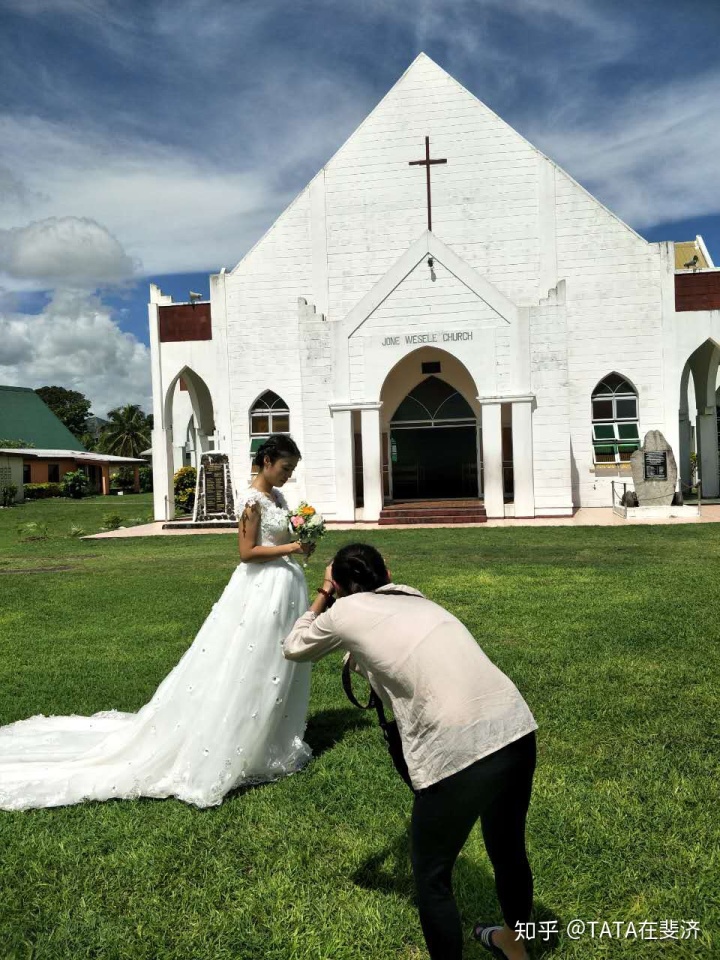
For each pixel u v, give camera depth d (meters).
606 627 7.35
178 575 11.59
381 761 4.52
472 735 2.52
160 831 3.75
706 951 2.78
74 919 3.04
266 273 23.30
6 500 38.88
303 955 2.81
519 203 22.16
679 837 3.53
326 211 23.09
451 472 23.77
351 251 23.03
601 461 22.03
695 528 15.85
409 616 2.77
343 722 5.25
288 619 4.39
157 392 23.89
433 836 2.54
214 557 13.83
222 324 23.42
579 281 21.95
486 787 2.49
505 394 19.91
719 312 21.31
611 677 5.87
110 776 4.19
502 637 7.13
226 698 4.15
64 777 4.23
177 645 7.28
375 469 20.53
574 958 2.79
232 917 3.04
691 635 6.97
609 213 21.70
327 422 21.05
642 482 19.28
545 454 19.97
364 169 22.89
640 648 6.64
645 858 3.36
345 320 20.70
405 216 22.73
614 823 3.66
